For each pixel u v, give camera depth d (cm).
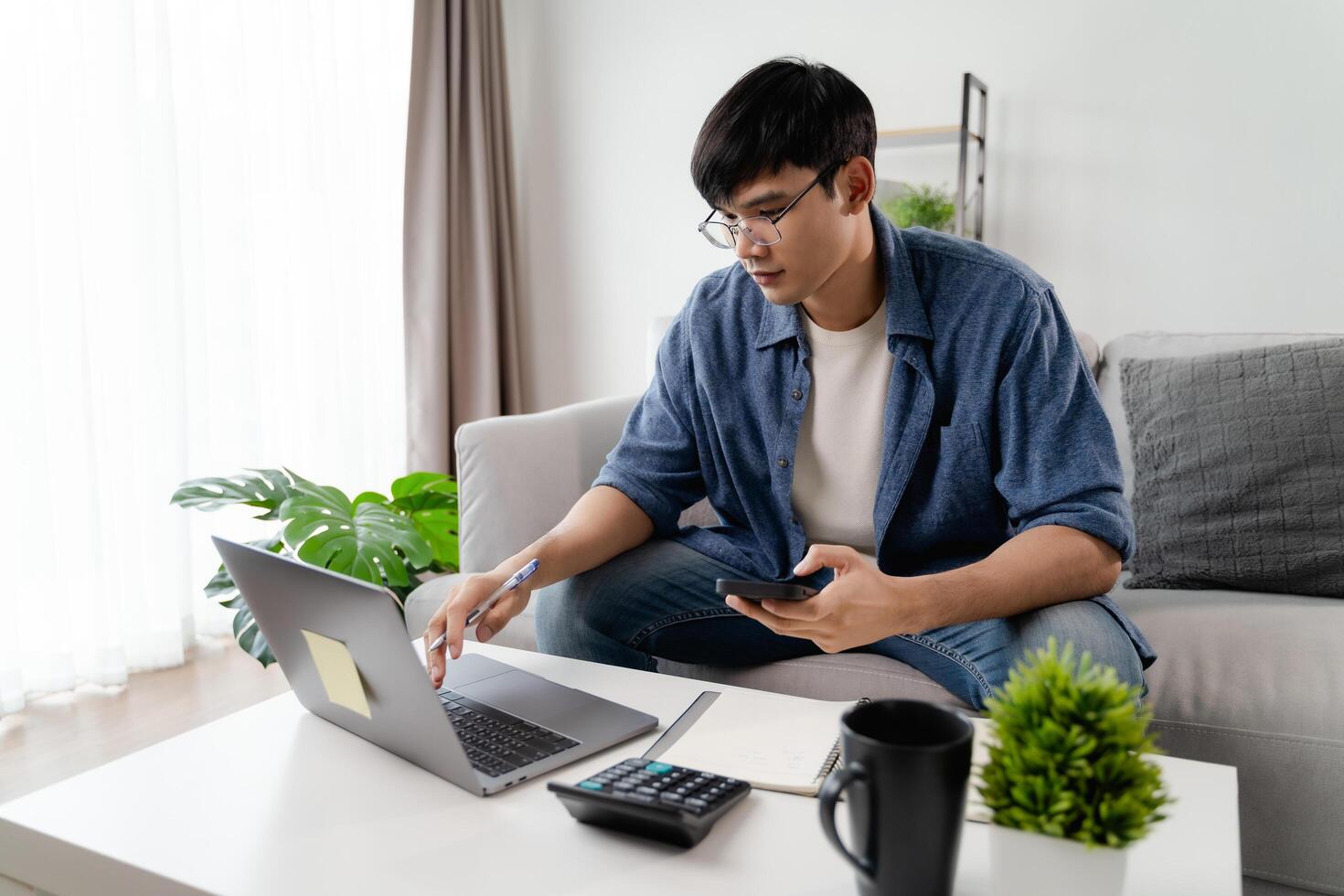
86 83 213
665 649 130
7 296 202
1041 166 267
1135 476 161
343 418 281
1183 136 252
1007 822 56
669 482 137
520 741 87
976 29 269
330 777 83
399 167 298
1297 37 238
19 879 76
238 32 243
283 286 263
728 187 108
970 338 119
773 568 134
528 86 330
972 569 102
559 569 121
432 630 102
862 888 60
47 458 209
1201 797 77
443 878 67
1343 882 108
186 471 234
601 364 332
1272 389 154
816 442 131
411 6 296
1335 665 115
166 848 71
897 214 258
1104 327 266
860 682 122
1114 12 254
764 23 295
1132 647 101
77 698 213
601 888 65
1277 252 246
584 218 327
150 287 224
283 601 88
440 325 292
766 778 79
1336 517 144
